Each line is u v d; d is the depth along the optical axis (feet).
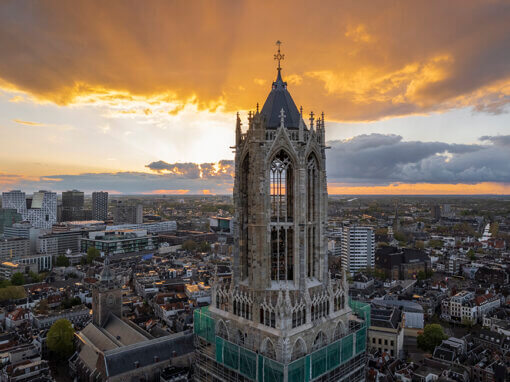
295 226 255.29
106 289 652.48
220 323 277.85
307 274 270.87
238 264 272.92
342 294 282.15
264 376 237.04
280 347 232.32
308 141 259.39
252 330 251.19
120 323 609.01
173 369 479.41
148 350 491.72
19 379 508.94
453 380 499.92
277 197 259.80
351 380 290.35
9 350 601.62
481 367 549.54
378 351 640.17
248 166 269.23
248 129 260.01
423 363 586.45
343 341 273.33
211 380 287.89
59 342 604.08
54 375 570.46
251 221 257.96
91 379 472.85
